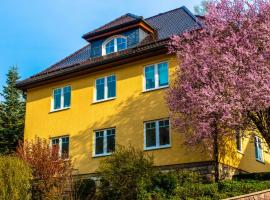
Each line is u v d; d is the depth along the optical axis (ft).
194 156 63.57
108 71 77.97
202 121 56.70
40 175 60.85
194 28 70.74
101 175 61.82
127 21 81.56
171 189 55.26
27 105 88.38
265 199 48.49
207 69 55.72
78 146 77.82
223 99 53.52
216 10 60.29
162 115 68.59
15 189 54.13
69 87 83.25
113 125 74.23
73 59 91.25
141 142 69.82
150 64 72.79
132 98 73.26
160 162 66.59
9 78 124.67
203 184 55.26
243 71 55.01
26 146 67.41
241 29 57.88
